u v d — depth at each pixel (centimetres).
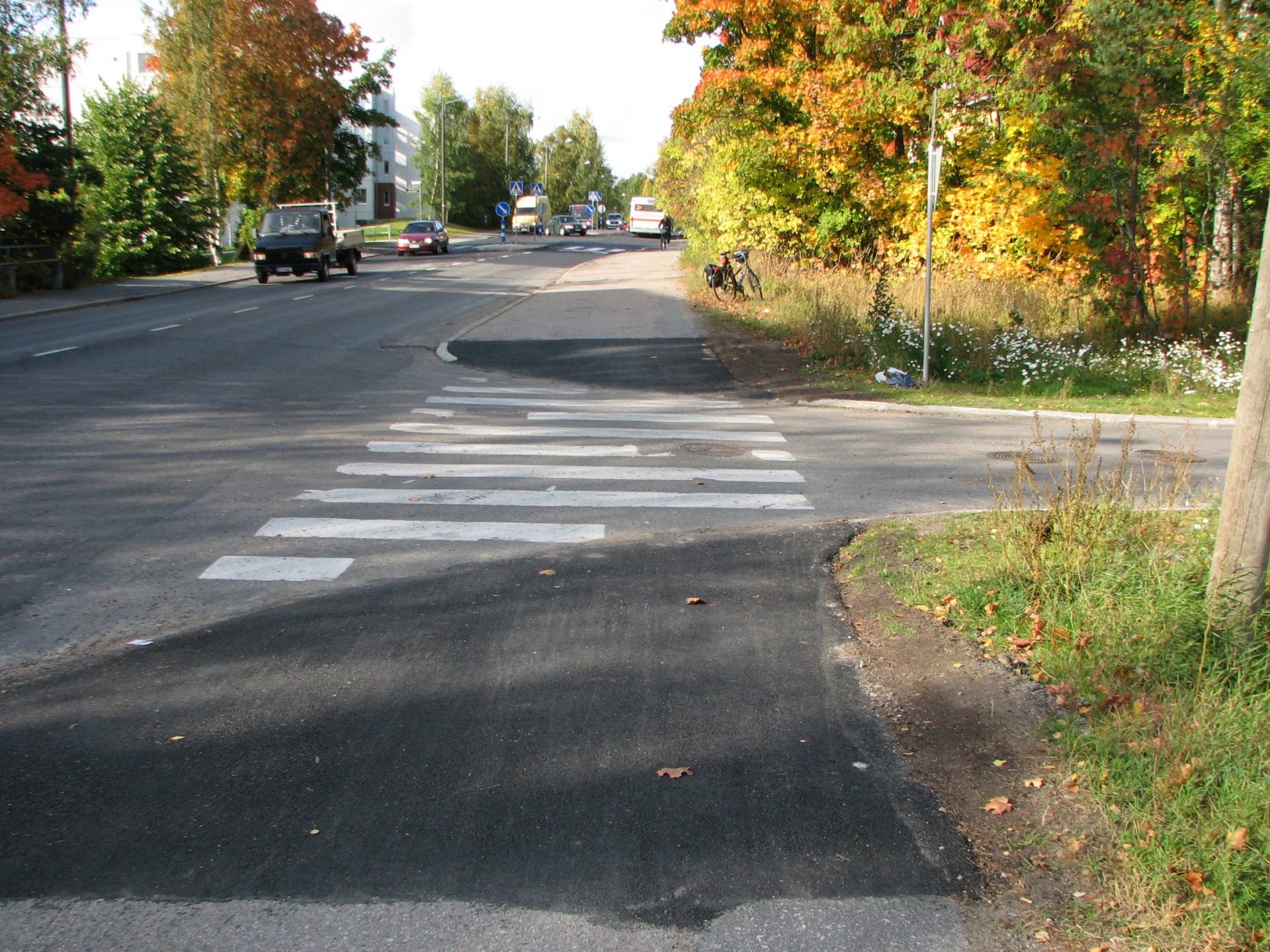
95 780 429
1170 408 1418
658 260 4462
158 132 3872
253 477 942
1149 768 409
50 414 1189
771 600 650
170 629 593
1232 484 501
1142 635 508
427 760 449
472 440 1130
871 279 2392
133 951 324
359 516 826
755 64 2798
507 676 536
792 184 2769
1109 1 1647
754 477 985
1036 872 370
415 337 2028
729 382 1609
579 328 2166
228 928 336
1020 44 2083
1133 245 1795
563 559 726
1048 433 1246
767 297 2486
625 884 362
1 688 516
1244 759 402
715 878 367
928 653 559
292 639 581
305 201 5003
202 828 395
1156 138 1717
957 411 1395
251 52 4409
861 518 842
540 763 447
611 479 964
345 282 3497
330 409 1298
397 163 10788
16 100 3061
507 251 5750
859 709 505
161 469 963
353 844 385
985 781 434
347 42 4794
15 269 2831
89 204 3500
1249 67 1536
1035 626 561
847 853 382
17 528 776
